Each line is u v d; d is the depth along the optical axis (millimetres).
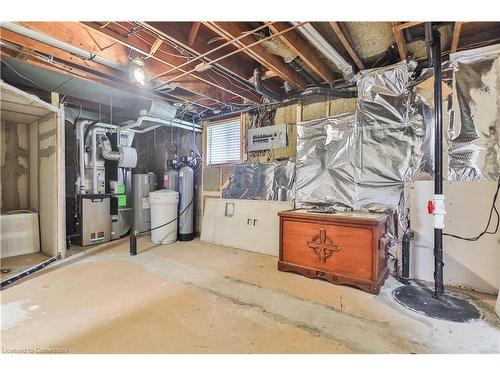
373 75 2807
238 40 2240
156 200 4207
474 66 2428
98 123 4262
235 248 3947
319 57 2783
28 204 4059
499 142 2336
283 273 2850
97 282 2572
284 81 3414
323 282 2600
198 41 2475
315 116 3533
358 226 2426
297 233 2814
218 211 4312
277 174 3830
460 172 2482
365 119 2967
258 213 3867
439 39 2211
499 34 2342
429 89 2625
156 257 3455
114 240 4477
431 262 2611
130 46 2391
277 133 3803
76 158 4207
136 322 1856
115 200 4613
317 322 1863
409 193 2734
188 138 4996
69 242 3967
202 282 2590
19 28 2146
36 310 2010
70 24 2350
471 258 2416
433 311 2012
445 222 2529
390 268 2812
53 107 3148
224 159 4531
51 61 2701
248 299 2223
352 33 2311
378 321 1874
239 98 4039
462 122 2477
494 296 2277
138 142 5527
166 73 2939
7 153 3879
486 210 2365
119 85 3393
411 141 2727
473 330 1757
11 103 2932
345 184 3139
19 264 3047
